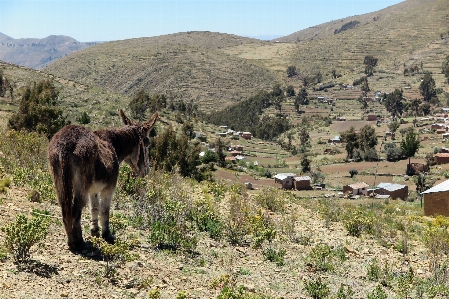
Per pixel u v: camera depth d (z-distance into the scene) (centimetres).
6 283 604
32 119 3244
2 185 1134
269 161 9794
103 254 812
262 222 1326
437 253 1284
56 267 719
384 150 9975
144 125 951
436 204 2627
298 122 18012
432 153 9069
